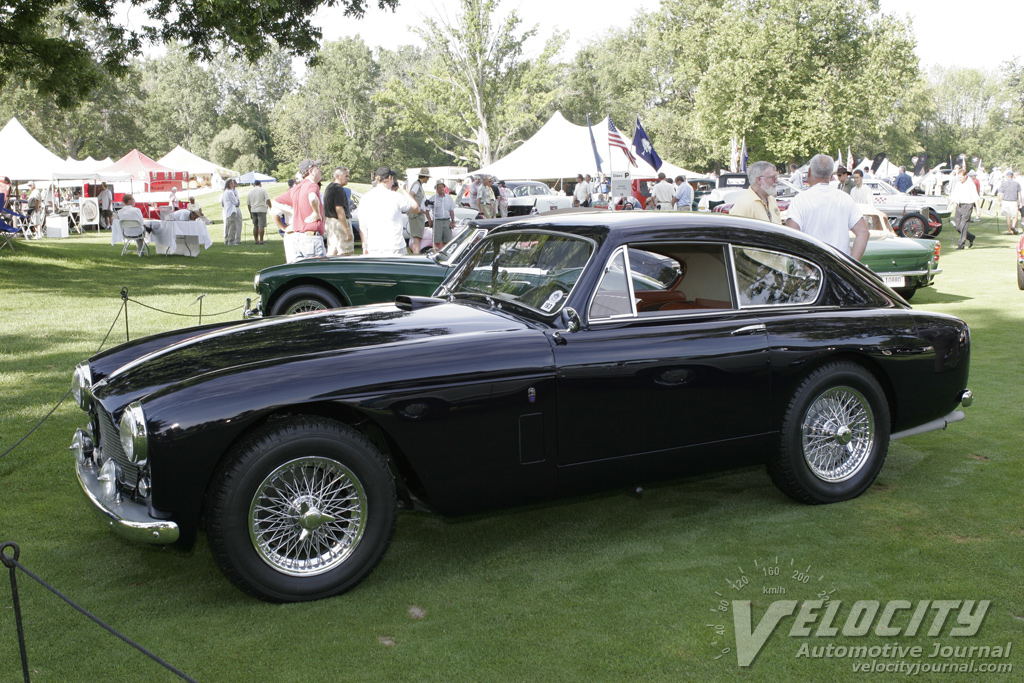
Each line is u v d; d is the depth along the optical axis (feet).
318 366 10.70
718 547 12.41
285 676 9.09
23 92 182.91
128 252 65.05
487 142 149.69
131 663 9.35
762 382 13.00
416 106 156.25
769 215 20.31
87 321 31.60
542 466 11.76
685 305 13.05
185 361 11.46
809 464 13.67
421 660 9.38
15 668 9.22
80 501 14.35
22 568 7.58
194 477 10.03
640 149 73.05
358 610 10.59
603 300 12.27
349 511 10.97
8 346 26.40
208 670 9.20
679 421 12.51
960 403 14.97
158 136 311.27
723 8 123.85
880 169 146.20
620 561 12.00
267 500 10.44
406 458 11.00
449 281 15.02
